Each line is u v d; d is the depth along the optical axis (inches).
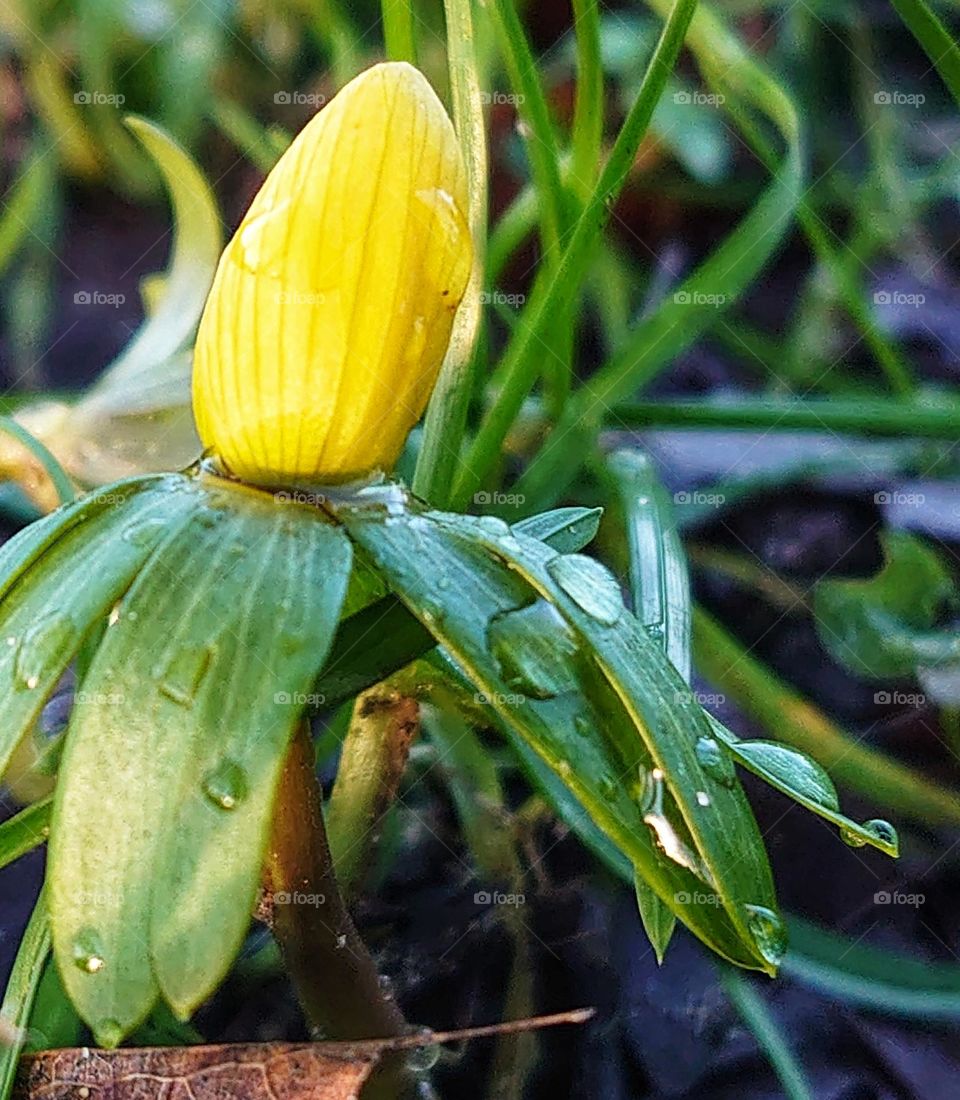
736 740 2.8
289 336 2.6
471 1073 3.9
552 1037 3.9
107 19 7.6
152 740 2.3
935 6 8.0
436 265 2.7
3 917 4.2
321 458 2.6
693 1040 3.9
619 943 4.2
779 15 8.1
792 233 7.7
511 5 4.4
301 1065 2.7
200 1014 3.9
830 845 4.6
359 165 2.6
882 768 4.7
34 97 7.9
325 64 7.7
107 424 4.8
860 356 6.9
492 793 4.4
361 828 3.8
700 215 7.8
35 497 4.7
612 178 4.1
